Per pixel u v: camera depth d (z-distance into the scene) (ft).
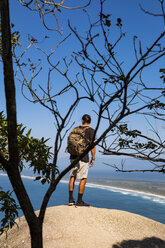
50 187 7.18
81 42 5.69
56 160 7.45
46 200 7.07
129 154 6.12
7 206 7.29
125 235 15.74
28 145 8.56
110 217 17.39
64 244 14.07
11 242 16.44
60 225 16.05
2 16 6.40
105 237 15.05
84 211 17.62
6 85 6.51
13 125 6.60
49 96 7.01
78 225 16.02
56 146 7.47
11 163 6.62
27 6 6.51
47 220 16.90
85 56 5.80
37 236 6.77
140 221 17.80
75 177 18.63
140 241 15.23
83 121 17.71
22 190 6.68
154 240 15.60
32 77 6.94
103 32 5.55
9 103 6.57
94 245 14.01
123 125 6.82
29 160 8.42
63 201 122.21
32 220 6.70
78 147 16.92
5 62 6.50
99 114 6.28
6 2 6.37
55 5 6.56
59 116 7.25
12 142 6.59
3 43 6.47
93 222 16.55
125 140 6.59
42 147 8.52
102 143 6.46
